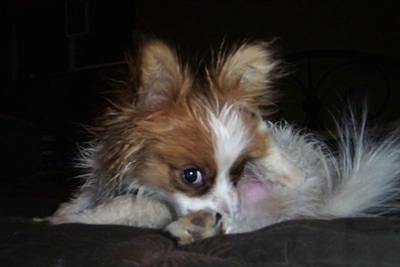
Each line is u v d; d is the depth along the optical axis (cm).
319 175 57
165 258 37
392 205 54
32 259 39
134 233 43
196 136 52
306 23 139
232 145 52
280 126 63
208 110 53
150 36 59
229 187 53
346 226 41
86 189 61
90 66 167
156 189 54
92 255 38
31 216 66
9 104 170
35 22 178
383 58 127
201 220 44
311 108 126
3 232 46
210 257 37
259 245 37
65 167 126
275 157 56
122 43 163
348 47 134
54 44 175
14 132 118
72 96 161
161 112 54
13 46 182
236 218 52
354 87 131
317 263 35
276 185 56
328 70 133
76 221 54
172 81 55
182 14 157
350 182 55
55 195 84
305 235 38
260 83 58
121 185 57
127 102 56
